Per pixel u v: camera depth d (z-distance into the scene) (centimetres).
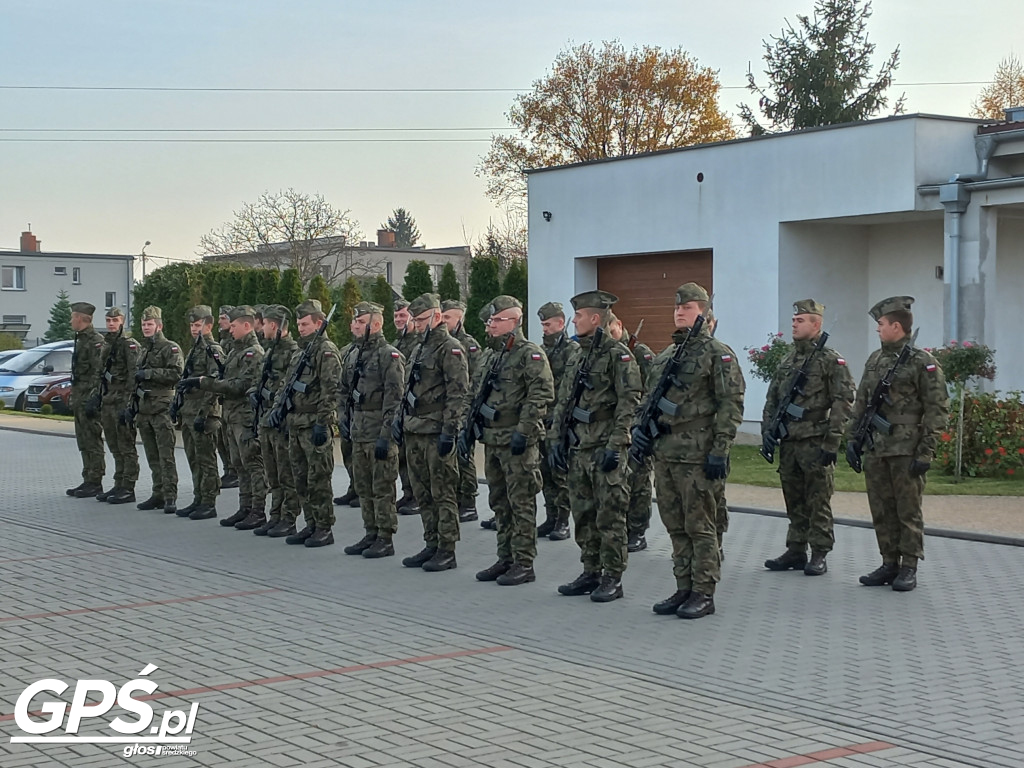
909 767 539
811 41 4384
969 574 1002
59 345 3409
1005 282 1961
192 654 747
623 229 2211
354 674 700
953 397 1579
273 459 1212
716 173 2058
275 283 2831
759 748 565
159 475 1398
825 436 995
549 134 4828
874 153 1844
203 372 1335
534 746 569
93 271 7438
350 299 2759
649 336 2233
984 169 1820
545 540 1196
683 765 541
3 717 621
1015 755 556
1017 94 5069
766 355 1820
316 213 5744
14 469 1884
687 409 859
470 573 1025
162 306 3428
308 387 1145
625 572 1027
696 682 683
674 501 865
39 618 849
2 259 7150
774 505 1363
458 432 1008
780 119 4428
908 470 937
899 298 965
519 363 973
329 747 570
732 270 2045
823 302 2033
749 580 985
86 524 1300
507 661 731
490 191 4941
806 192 1931
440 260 7988
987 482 1505
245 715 621
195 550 1137
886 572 959
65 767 545
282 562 1076
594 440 909
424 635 799
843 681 685
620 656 743
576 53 4778
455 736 585
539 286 2369
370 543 1115
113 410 1455
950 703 640
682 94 4706
